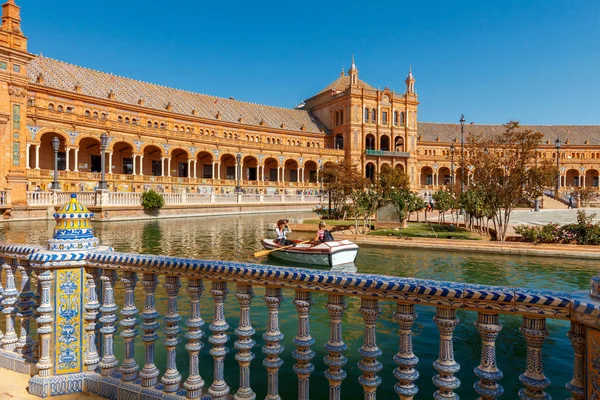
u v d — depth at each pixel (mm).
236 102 82438
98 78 61562
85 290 4172
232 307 10016
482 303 2543
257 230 29891
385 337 7965
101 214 34281
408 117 88312
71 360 4117
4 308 4961
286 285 3193
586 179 93250
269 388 3369
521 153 22422
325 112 91562
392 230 27688
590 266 16344
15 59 37531
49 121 47344
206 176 73062
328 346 3111
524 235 21953
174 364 3779
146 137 58406
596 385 2184
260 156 73938
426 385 5992
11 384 4262
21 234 24766
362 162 83688
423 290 2689
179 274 3609
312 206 58875
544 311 2371
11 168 37031
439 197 32906
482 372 2631
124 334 3949
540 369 2498
